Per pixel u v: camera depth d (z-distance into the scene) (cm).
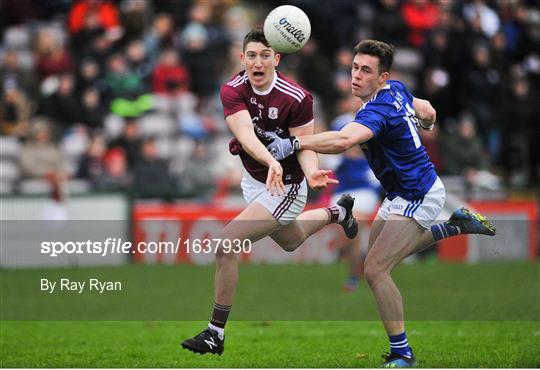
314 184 2578
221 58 6581
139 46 6334
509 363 2711
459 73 6638
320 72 6519
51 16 7144
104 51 6331
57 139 6000
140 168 5566
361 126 2619
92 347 3122
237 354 2988
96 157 5706
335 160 4803
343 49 6869
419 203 2697
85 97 6112
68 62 6359
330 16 6950
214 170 5791
